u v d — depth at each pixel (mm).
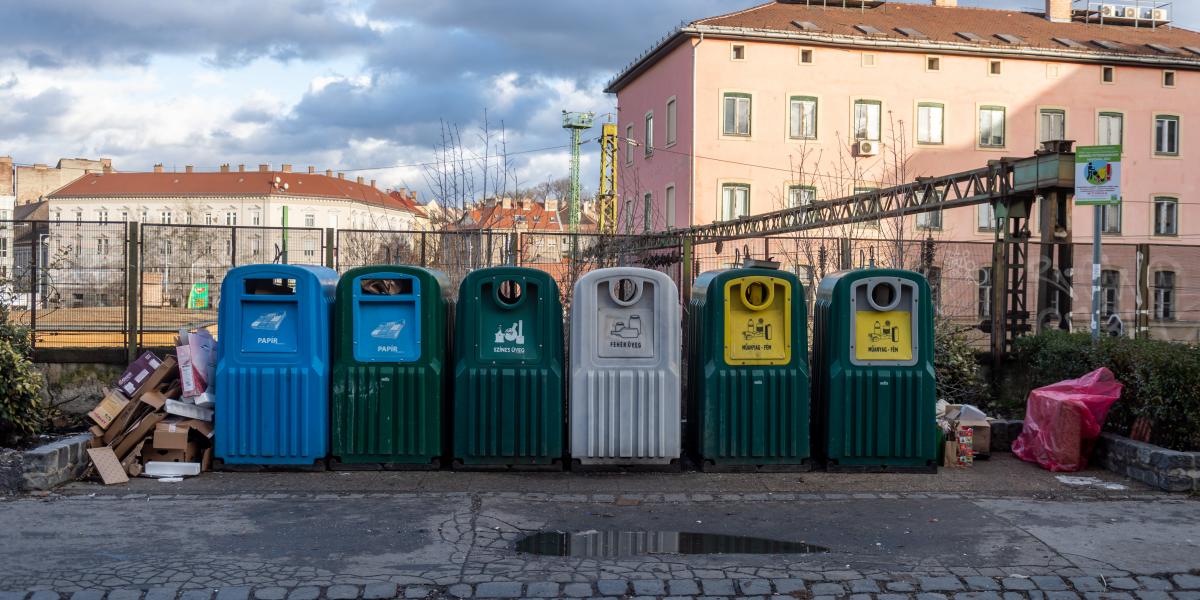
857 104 41469
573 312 8320
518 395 8258
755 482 8109
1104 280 14969
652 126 45062
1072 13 49688
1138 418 8617
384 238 13156
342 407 8273
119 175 91125
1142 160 43812
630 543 6297
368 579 5449
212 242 12031
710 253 36688
